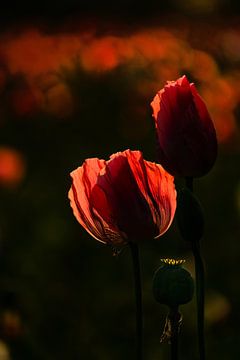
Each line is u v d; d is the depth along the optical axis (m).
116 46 4.95
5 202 3.91
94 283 3.05
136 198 1.45
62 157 4.61
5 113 5.02
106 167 1.45
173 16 11.53
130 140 4.61
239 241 3.50
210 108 4.27
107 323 2.73
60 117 4.79
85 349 2.66
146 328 2.64
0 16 13.32
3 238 3.24
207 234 3.64
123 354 2.66
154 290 1.46
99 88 4.77
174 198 1.46
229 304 2.76
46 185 4.21
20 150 4.75
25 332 2.48
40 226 3.64
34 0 13.53
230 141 4.18
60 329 2.73
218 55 5.99
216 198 3.90
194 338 2.60
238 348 2.53
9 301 2.67
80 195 1.47
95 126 4.71
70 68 4.83
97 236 1.47
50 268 3.30
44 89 4.80
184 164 1.46
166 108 1.46
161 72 4.68
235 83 4.62
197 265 1.45
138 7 13.34
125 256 3.22
